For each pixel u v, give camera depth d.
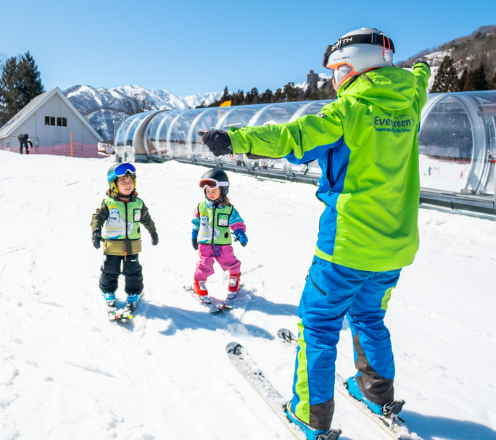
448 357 2.93
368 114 1.66
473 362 2.87
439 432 2.07
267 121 12.19
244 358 2.65
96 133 37.91
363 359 2.05
